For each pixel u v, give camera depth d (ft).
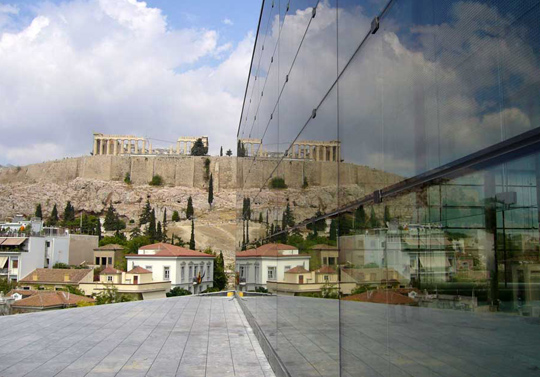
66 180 456.04
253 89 39.78
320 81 14.26
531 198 4.85
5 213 427.74
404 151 8.06
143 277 145.48
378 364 9.04
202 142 508.94
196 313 40.55
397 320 8.20
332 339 12.39
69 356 22.66
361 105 10.34
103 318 36.68
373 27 9.60
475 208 5.91
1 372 19.42
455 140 6.42
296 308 17.34
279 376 19.61
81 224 348.79
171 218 409.90
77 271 156.87
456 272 6.29
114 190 435.12
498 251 5.40
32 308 105.29
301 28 17.65
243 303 41.04
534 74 4.84
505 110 5.32
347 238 11.28
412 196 7.75
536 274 4.79
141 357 22.59
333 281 12.40
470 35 6.03
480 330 5.74
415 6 7.63
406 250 7.95
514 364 5.09
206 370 20.35
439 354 6.75
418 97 7.54
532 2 4.86
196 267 167.94
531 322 4.79
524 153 5.01
